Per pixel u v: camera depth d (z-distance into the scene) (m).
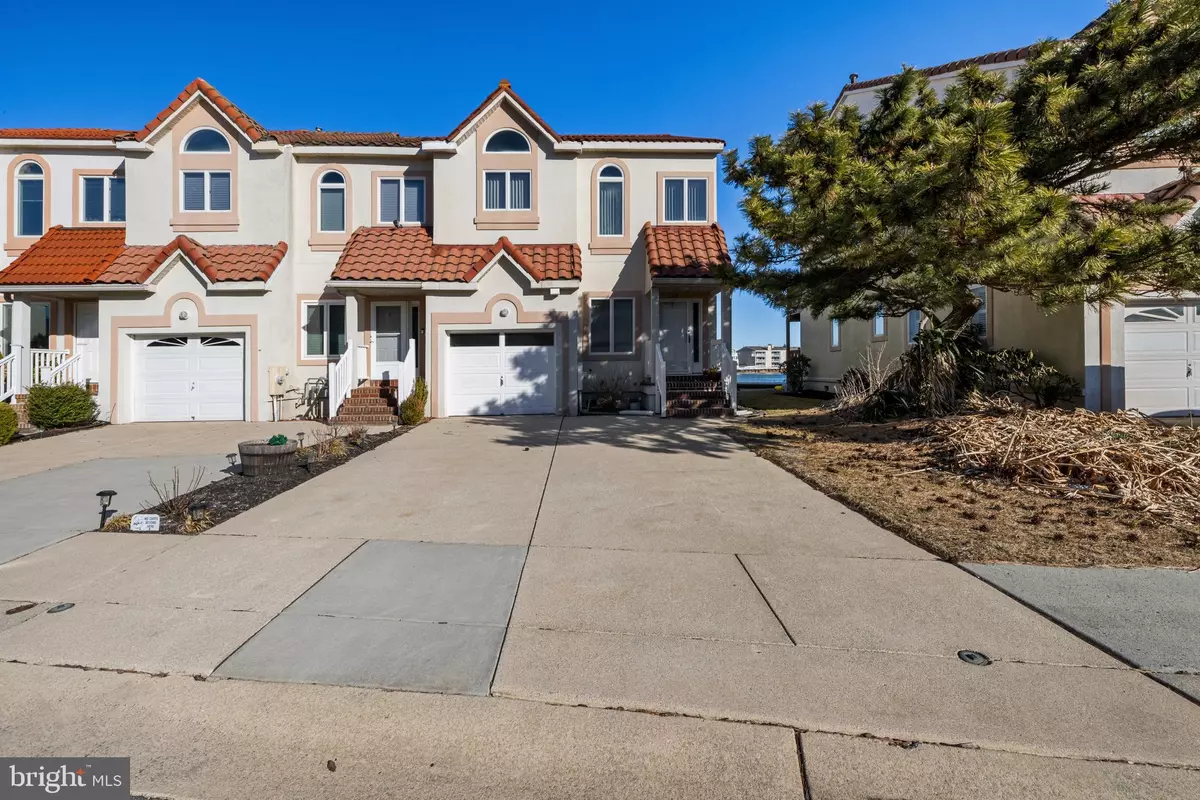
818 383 22.08
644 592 4.08
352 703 2.86
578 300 14.38
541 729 2.67
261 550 4.95
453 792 2.31
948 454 7.93
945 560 4.60
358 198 15.37
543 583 4.25
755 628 3.55
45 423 12.24
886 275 9.09
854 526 5.49
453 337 14.43
